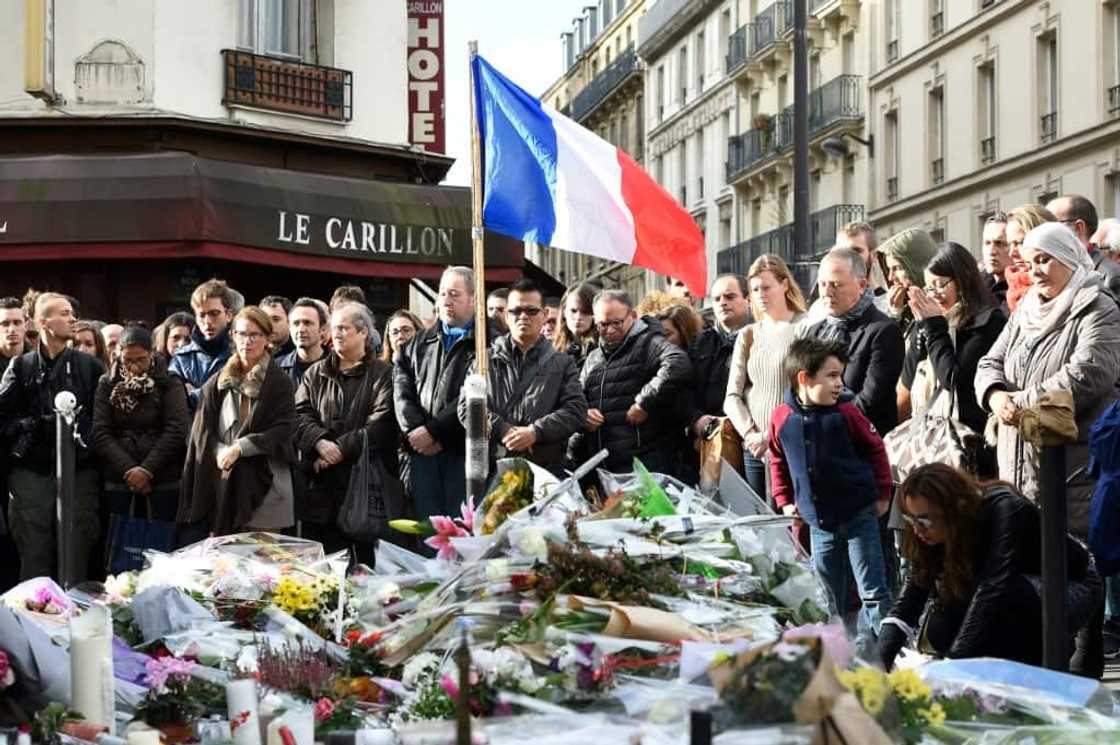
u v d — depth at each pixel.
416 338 10.95
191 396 12.02
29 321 12.84
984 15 41.66
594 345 12.06
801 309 10.24
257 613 6.90
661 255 11.55
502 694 4.75
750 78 57.62
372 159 25.88
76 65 23.67
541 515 6.26
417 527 7.05
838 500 8.55
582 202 11.37
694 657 4.88
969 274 9.02
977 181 42.25
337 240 23.80
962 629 6.71
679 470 10.96
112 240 22.38
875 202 48.12
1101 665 7.41
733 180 58.53
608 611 5.46
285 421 10.77
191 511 10.84
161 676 5.72
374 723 5.44
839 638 4.66
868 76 48.56
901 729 4.29
